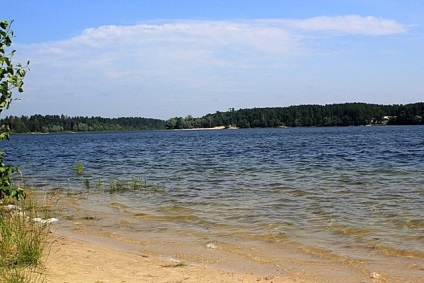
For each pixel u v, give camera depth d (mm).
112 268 7859
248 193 17359
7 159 40594
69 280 6934
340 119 184500
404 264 8547
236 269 8312
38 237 8531
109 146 66125
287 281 7582
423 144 52312
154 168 28875
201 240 10523
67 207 14922
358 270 8227
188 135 124750
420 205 14250
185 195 17203
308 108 196750
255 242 10297
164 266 8234
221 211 13906
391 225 11695
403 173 23266
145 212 14039
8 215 10281
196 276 7637
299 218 12688
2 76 9172
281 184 19703
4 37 9289
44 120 189750
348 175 22797
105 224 12328
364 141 62375
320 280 7688
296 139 75375
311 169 26125
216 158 36719
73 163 34719
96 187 19938
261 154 40406
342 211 13531
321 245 9961
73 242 9836
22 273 6859
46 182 22188
